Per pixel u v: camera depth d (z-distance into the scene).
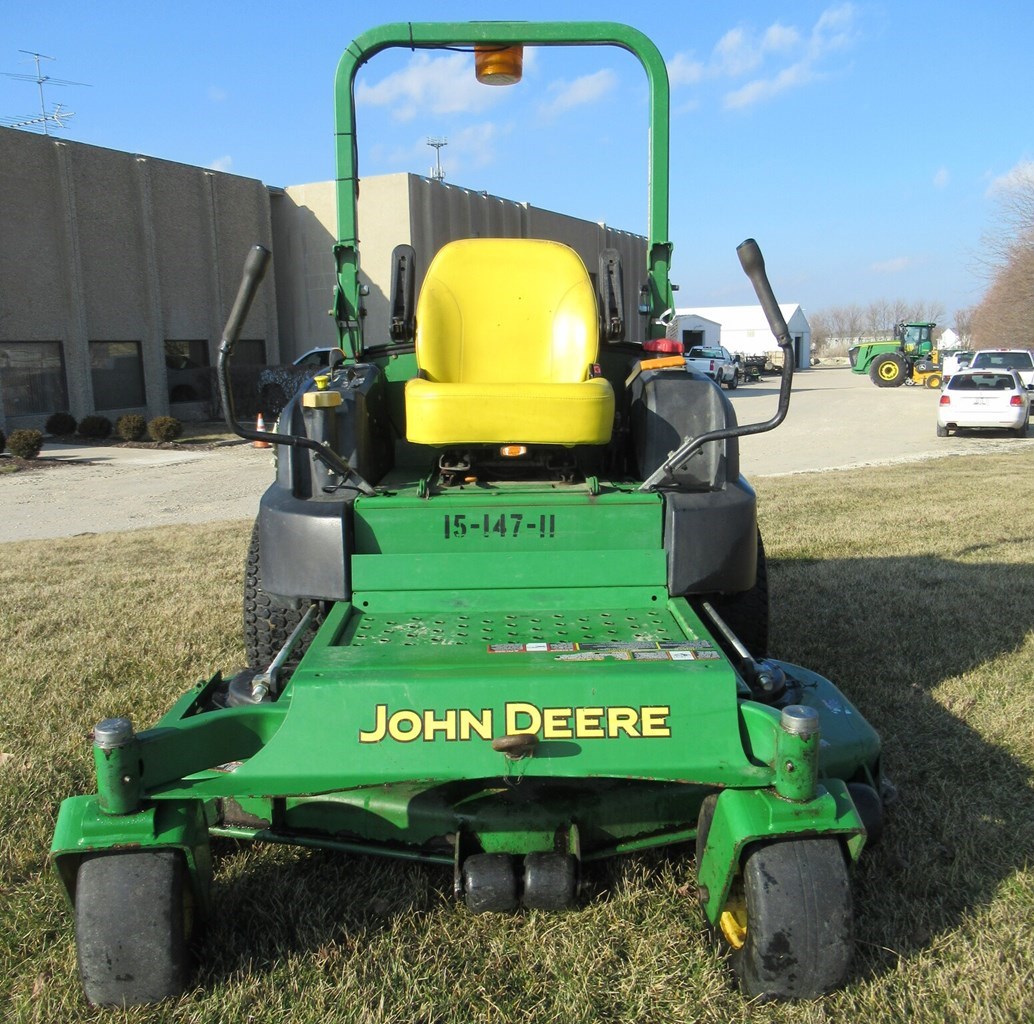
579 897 2.85
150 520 10.82
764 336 74.25
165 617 5.89
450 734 2.41
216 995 2.43
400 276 4.04
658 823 2.87
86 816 2.32
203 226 23.59
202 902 2.53
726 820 2.33
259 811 2.92
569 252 3.81
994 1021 2.31
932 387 36.56
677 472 3.32
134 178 21.88
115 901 2.28
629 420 3.80
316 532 3.08
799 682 3.17
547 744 2.40
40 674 4.83
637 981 2.49
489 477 3.58
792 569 6.84
